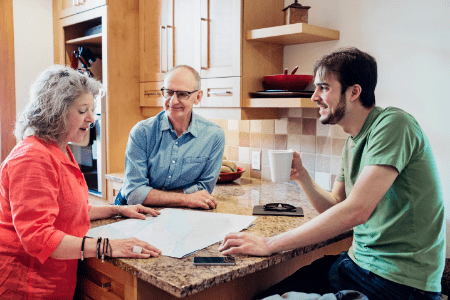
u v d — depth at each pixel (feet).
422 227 3.63
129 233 4.09
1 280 3.57
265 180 7.57
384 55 5.74
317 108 6.62
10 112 9.65
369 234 3.89
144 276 3.19
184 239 3.94
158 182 5.70
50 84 3.67
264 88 6.73
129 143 5.46
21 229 3.36
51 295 3.77
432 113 5.27
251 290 4.14
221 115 6.84
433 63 5.23
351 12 6.07
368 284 3.76
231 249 3.58
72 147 9.48
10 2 9.38
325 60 3.92
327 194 4.83
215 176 5.79
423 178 3.63
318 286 4.12
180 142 5.51
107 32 8.18
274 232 4.23
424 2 5.27
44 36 9.98
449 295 4.27
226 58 6.56
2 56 9.42
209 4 6.75
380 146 3.55
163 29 7.86
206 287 3.05
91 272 4.18
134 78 8.70
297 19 6.12
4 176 3.56
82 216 4.00
